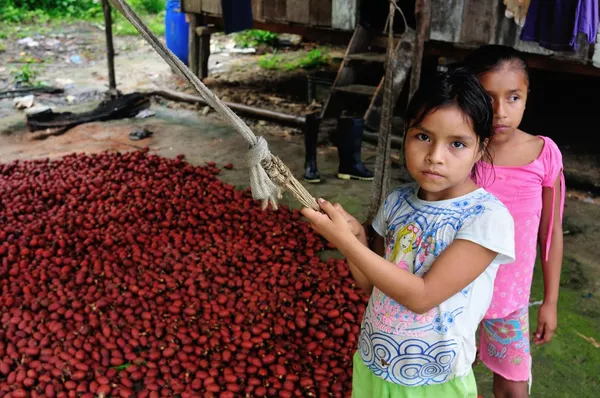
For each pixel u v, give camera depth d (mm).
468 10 5734
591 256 4188
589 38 4473
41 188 5039
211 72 9750
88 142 6660
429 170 1492
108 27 7816
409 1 7555
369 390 1814
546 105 7762
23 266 3820
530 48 5469
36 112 7480
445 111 1438
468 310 1649
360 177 5566
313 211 1495
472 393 1762
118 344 3070
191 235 4230
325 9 7004
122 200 4832
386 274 1478
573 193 5270
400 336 1672
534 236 2070
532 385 2947
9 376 2838
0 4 13320
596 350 3197
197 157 6176
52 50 10898
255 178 1399
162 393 2760
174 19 9906
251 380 2801
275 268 3773
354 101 7676
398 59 6191
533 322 3447
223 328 3168
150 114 7570
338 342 3107
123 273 3709
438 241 1596
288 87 8898
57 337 3109
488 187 2051
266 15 7613
